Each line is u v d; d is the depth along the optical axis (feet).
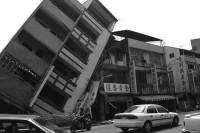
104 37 89.92
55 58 72.28
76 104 74.95
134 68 100.27
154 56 119.14
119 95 92.94
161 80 119.03
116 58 97.96
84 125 55.77
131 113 41.22
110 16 96.68
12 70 65.10
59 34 78.23
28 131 17.54
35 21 72.28
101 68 88.38
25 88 65.41
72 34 79.36
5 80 63.36
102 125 67.97
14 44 66.69
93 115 85.30
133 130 46.44
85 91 79.51
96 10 94.07
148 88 107.45
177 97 122.62
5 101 62.13
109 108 90.58
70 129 54.70
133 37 118.42
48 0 76.95
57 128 19.83
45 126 18.47
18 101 63.62
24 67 66.80
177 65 126.52
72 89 75.51
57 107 70.64
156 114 43.21
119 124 42.11
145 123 40.73
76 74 78.18
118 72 97.71
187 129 21.43
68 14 83.61
